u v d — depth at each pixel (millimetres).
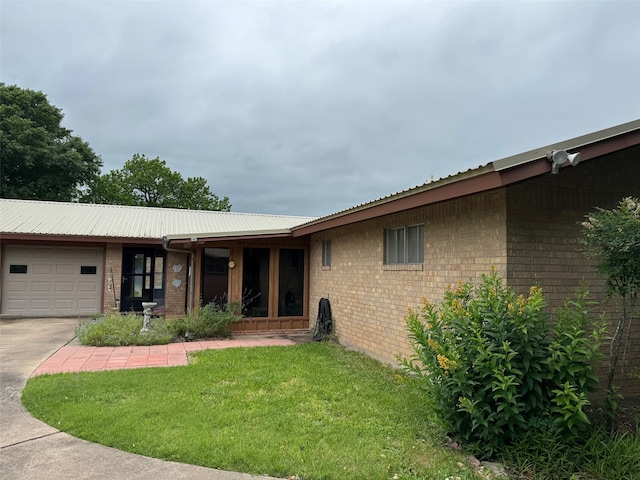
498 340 3674
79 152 27719
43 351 7848
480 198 5301
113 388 5375
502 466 3463
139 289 14148
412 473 3336
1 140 22875
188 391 5336
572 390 3467
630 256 3740
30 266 13062
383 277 7676
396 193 5887
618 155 5430
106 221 14781
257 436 3949
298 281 11703
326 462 3463
